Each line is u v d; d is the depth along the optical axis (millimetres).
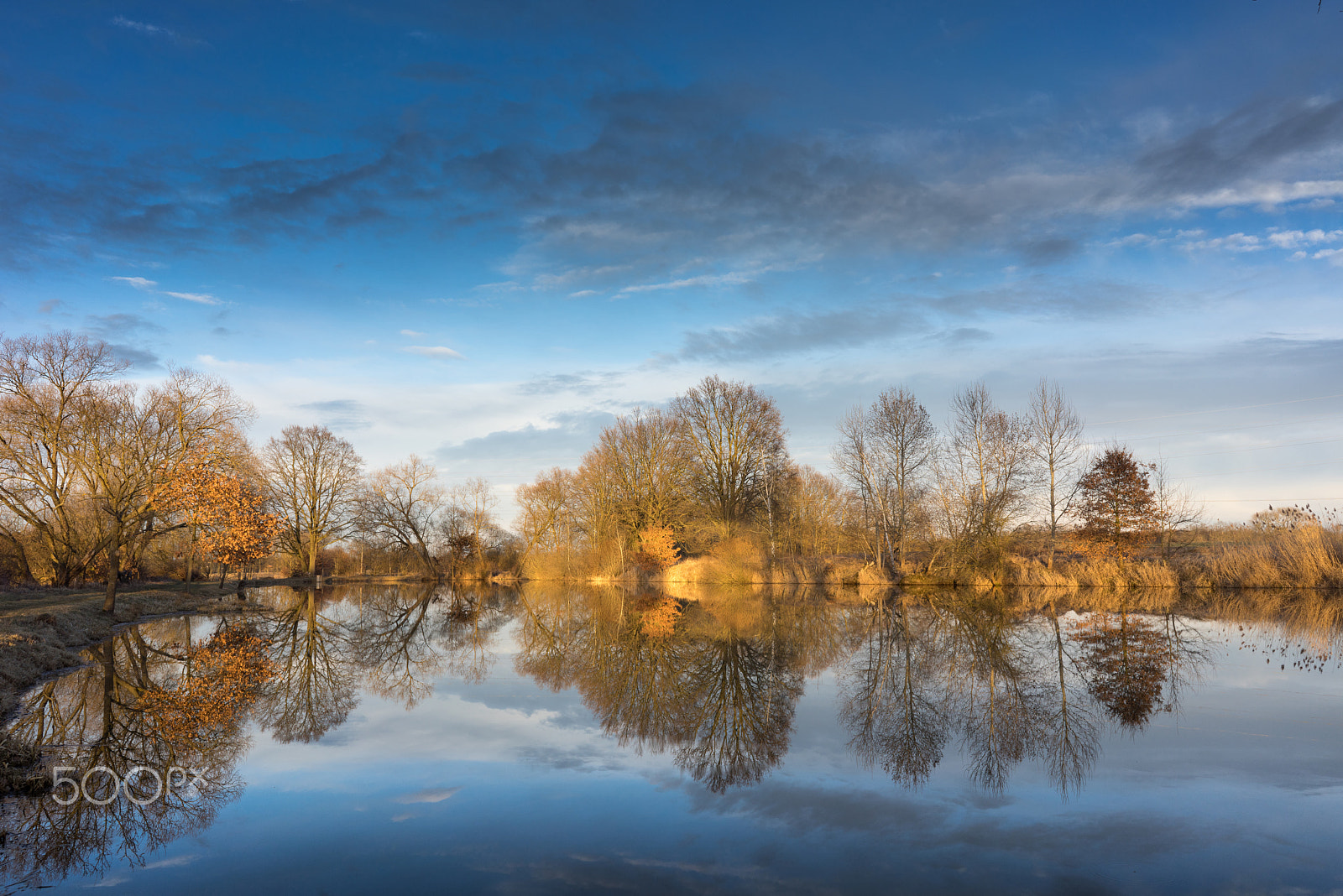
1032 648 19859
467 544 65750
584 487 59094
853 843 7035
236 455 34406
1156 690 14406
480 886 6105
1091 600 33781
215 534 28312
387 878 6258
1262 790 8547
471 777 9188
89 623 22609
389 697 14477
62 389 33500
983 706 13125
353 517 66438
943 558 43406
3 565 33125
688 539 52844
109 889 6102
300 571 68562
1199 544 43844
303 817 7809
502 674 17266
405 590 54125
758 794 8500
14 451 32844
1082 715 12367
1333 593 35406
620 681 16016
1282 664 17250
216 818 7789
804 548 57156
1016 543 43156
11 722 11828
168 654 19719
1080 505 42250
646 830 7402
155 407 33688
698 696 14242
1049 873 6363
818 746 10617
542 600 41188
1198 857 6691
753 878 6246
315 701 14055
